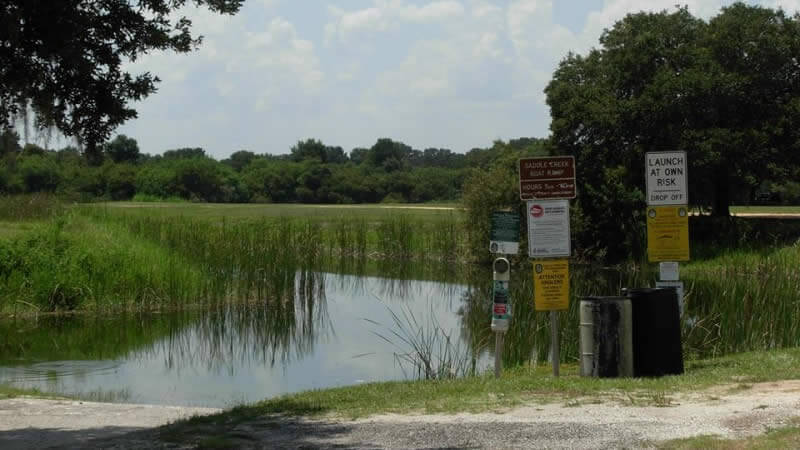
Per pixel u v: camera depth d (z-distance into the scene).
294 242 35.28
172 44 10.61
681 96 40.81
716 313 19.30
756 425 9.13
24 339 22.44
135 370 18.59
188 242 32.34
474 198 42.44
